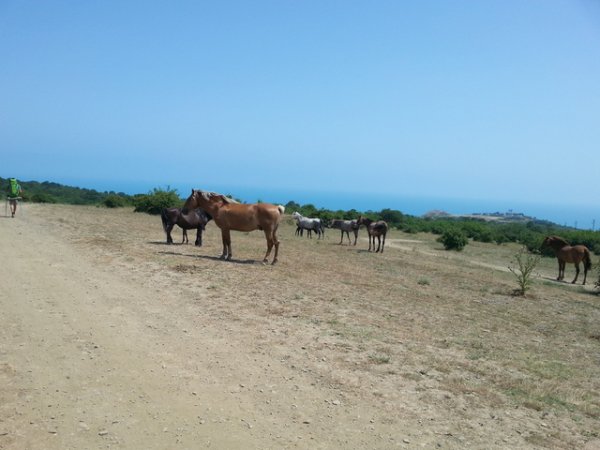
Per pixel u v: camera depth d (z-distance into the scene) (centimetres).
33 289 1012
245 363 691
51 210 3366
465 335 930
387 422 543
